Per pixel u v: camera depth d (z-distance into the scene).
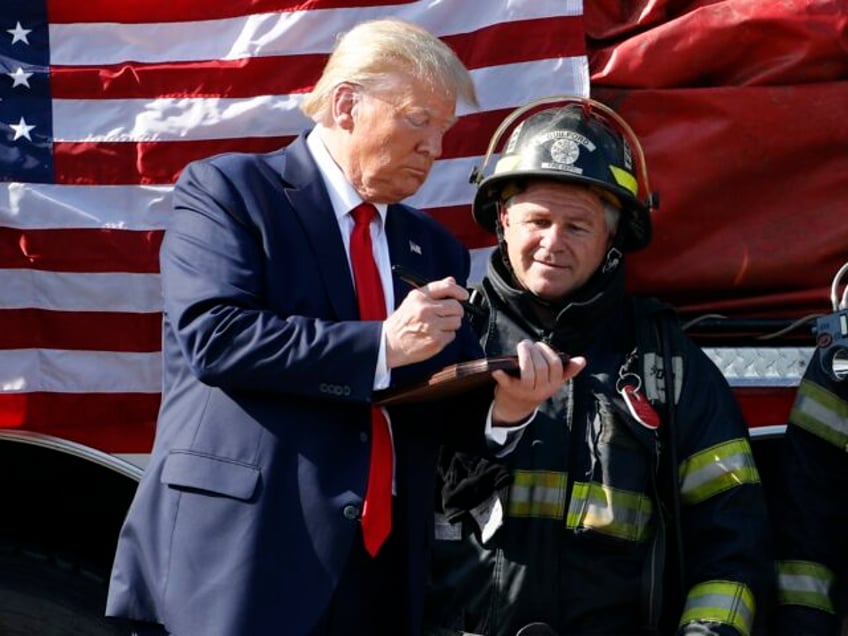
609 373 7.83
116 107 9.23
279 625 6.66
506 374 6.68
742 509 7.67
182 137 9.16
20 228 9.08
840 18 8.96
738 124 8.88
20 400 9.04
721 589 7.52
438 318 6.53
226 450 6.82
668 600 7.86
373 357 6.61
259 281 6.88
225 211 6.93
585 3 9.17
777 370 8.81
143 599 6.91
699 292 8.96
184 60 9.29
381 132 6.80
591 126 7.95
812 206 8.92
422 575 7.18
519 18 9.08
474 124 9.10
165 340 7.22
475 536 7.67
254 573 6.66
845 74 9.06
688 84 9.05
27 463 9.43
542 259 7.82
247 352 6.62
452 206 9.12
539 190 7.83
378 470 6.97
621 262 7.98
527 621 7.56
